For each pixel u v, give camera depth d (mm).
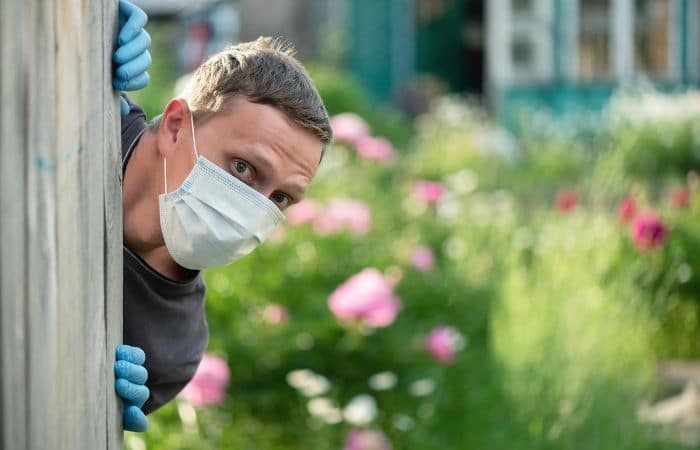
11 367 1598
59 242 1694
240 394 4848
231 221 2154
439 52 23328
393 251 6453
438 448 4992
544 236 8086
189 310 2461
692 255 8023
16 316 1606
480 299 6332
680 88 20125
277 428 4848
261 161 2135
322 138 2203
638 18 20172
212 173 2145
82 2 1779
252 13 19844
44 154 1657
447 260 7219
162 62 16438
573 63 19969
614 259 7664
